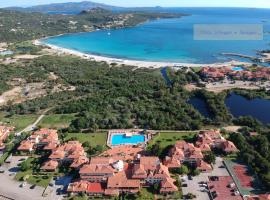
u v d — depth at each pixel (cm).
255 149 18775
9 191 15825
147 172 16188
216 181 16038
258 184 15775
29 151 19238
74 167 17212
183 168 16775
